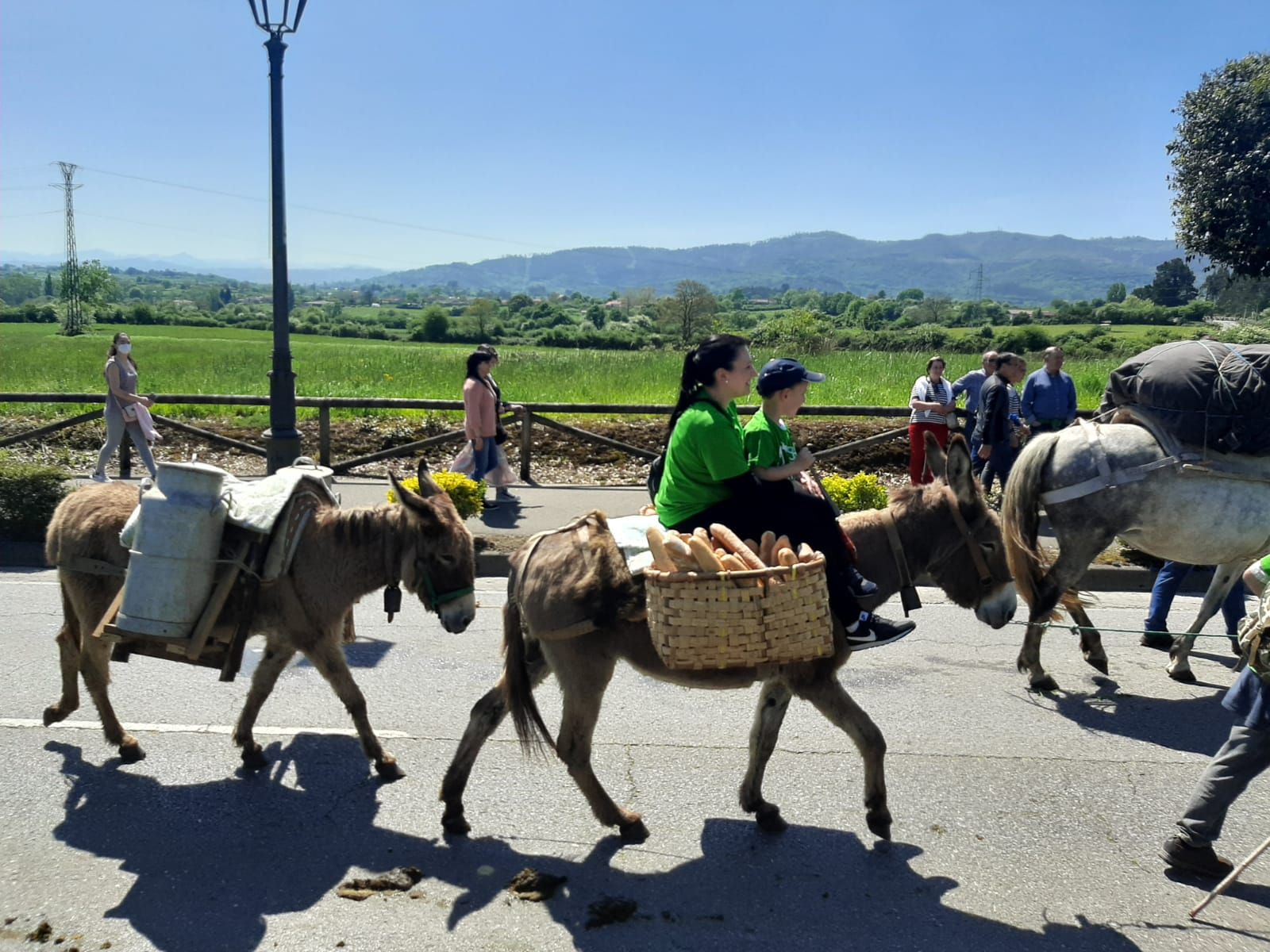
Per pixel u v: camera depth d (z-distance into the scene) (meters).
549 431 15.28
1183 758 5.78
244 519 5.01
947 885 4.41
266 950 3.84
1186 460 6.32
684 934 4.02
